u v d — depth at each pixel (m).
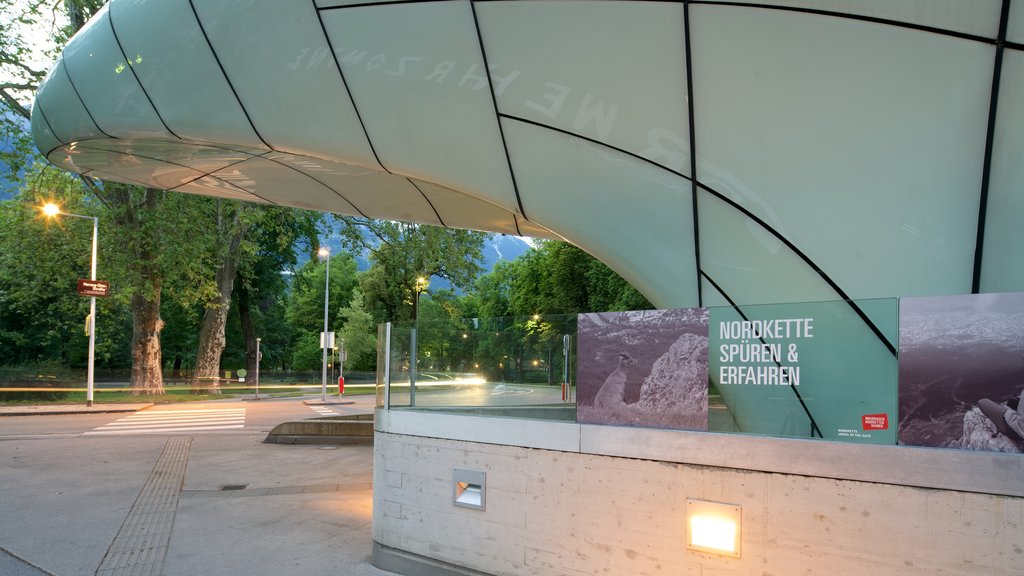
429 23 7.46
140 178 14.49
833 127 5.96
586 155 7.32
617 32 6.62
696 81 6.45
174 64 9.30
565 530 4.75
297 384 52.41
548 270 40.78
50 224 28.14
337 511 8.38
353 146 8.69
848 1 5.56
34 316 43.47
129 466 12.02
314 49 8.19
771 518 3.96
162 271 28.91
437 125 8.01
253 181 14.11
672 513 4.31
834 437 3.93
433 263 36.25
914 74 5.53
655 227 7.15
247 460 12.71
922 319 3.67
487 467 5.20
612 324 4.80
